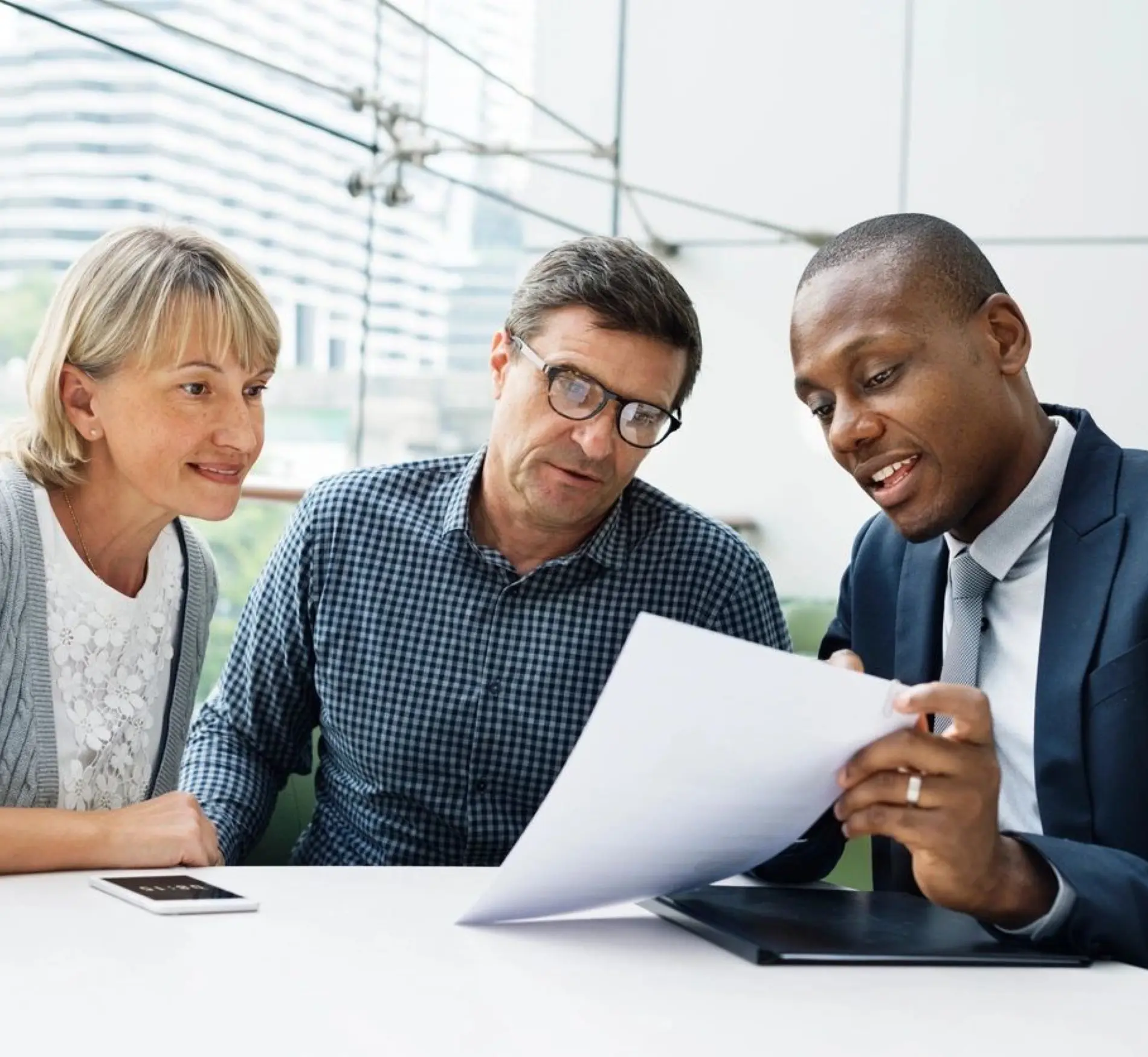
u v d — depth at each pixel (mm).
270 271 2764
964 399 1305
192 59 2541
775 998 877
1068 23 3807
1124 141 3754
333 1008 812
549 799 911
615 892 1031
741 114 4160
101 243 1375
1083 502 1341
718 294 4234
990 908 1009
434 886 1146
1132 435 3771
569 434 1475
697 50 4160
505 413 1526
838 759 966
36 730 1356
